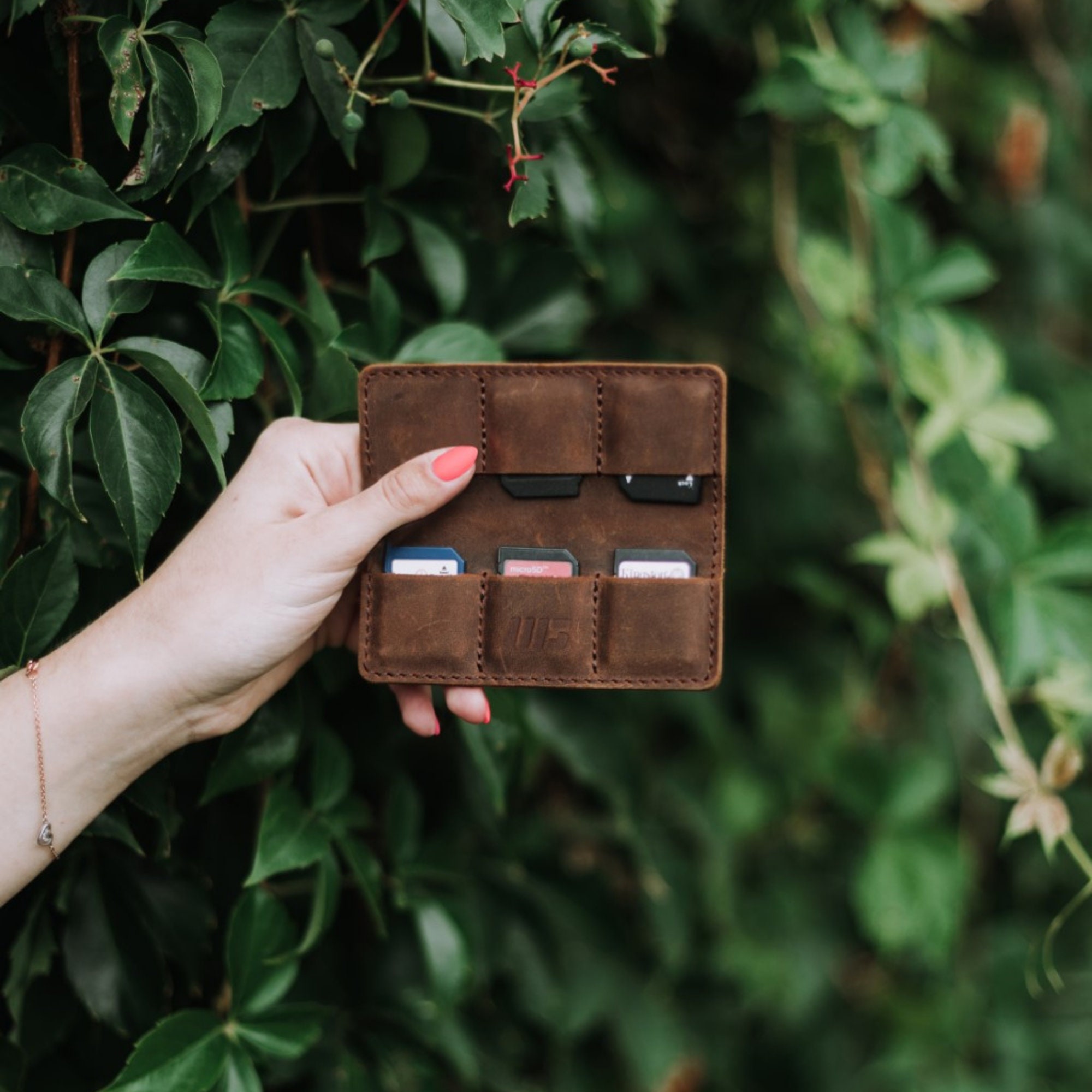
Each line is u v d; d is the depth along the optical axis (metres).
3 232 0.66
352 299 0.75
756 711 0.98
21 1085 0.70
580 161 0.76
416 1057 0.78
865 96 0.80
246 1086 0.69
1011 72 0.99
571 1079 0.92
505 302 0.77
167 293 0.68
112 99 0.65
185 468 0.70
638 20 0.79
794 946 0.98
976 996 1.01
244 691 0.68
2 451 0.69
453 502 0.68
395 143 0.72
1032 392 1.05
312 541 0.66
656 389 0.67
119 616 0.66
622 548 0.68
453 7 0.65
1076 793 1.01
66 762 0.66
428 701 0.71
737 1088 0.97
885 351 0.87
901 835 0.94
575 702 0.82
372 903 0.72
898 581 0.84
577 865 0.89
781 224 0.91
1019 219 1.04
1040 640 0.81
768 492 0.96
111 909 0.71
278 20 0.67
